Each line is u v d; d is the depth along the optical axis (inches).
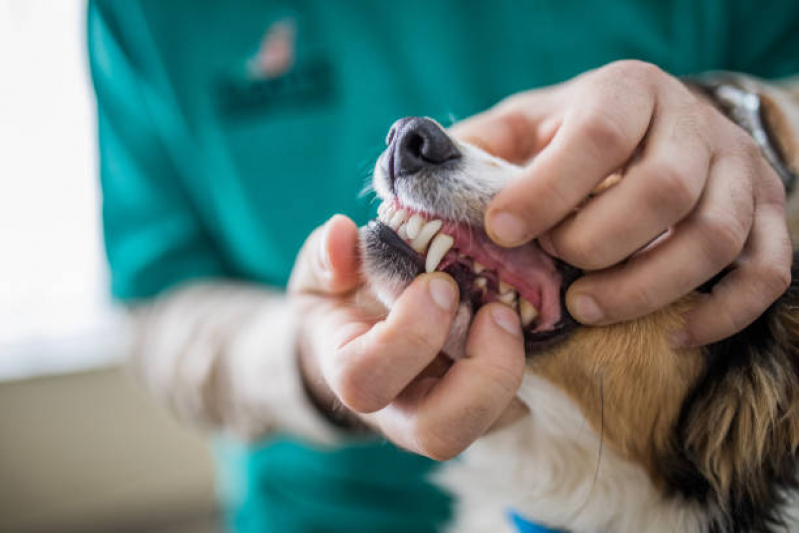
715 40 61.1
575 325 36.6
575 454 42.3
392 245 34.4
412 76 63.7
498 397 27.9
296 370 46.5
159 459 126.0
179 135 67.9
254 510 71.1
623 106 25.2
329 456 66.1
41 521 120.7
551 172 25.1
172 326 62.4
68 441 119.7
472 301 34.5
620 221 25.3
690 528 42.3
